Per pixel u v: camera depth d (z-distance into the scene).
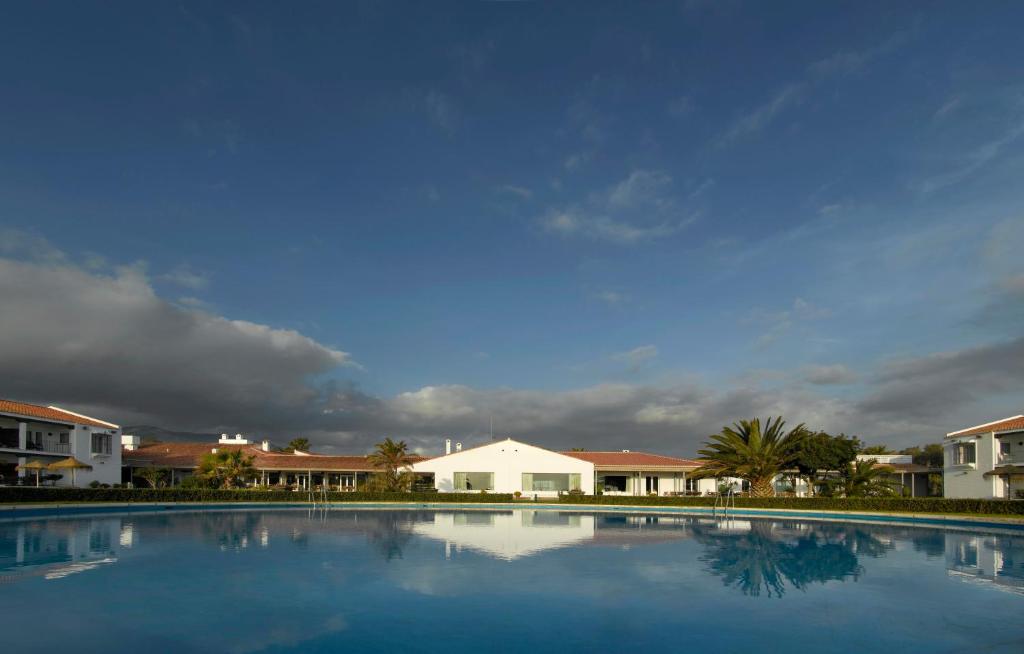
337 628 13.12
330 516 39.72
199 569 19.23
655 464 59.25
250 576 18.23
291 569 19.36
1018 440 43.12
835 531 31.83
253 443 74.50
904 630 13.16
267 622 13.48
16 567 19.44
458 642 12.34
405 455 57.56
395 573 18.86
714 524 35.84
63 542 25.00
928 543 26.83
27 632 12.66
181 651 11.66
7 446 46.31
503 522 36.28
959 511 36.91
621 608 14.87
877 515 38.16
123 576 18.09
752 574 19.17
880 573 19.44
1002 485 44.03
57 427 51.25
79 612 14.11
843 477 47.69
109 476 54.88
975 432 46.66
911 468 58.31
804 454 47.06
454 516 40.72
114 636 12.46
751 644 12.34
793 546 25.67
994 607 15.09
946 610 14.75
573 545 25.50
